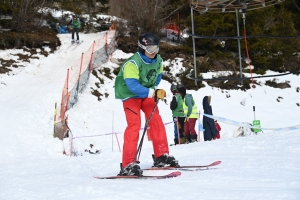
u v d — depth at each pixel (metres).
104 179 4.08
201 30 23.03
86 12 30.88
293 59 24.28
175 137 9.88
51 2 27.27
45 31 24.39
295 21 27.09
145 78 4.16
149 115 4.23
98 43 22.69
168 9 25.25
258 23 23.89
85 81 17.81
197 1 7.81
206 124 9.50
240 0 7.89
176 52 22.86
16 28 23.14
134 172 3.99
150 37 4.01
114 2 28.08
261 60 22.91
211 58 22.77
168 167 4.18
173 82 20.58
